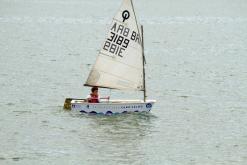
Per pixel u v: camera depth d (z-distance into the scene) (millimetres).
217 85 168125
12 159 103688
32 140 112938
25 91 154625
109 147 110000
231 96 152875
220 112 135250
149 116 129500
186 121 127250
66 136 115500
